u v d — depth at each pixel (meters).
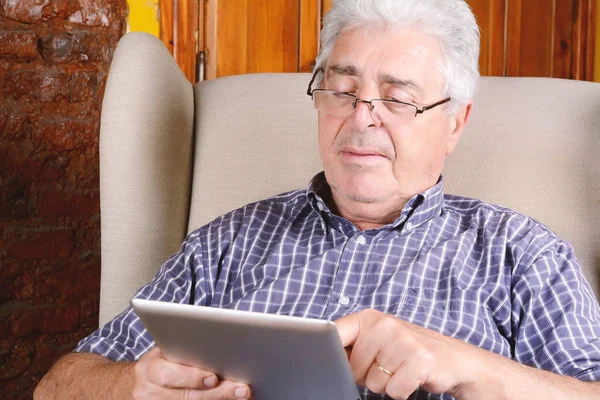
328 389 0.90
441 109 1.34
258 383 0.95
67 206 2.02
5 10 1.92
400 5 1.30
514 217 1.35
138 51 1.60
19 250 1.96
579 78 2.85
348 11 1.33
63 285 2.02
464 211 1.40
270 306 1.31
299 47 2.41
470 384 1.00
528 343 1.22
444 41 1.33
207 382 0.97
